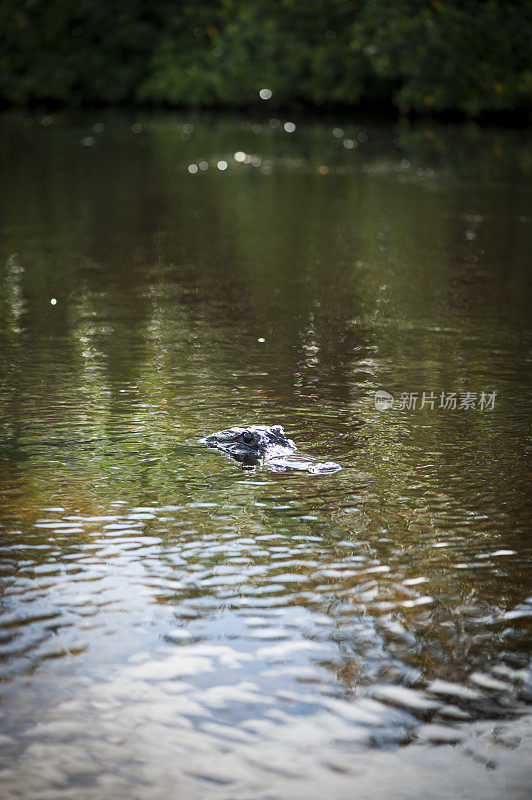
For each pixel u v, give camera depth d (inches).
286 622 185.6
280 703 162.7
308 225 606.2
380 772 148.0
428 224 610.2
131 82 1450.5
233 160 903.7
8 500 232.7
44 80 1425.9
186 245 545.0
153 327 384.2
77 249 530.6
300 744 153.6
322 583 199.2
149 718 158.9
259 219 624.4
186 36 1446.9
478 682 168.2
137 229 587.8
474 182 783.7
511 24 1201.4
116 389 311.3
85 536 216.4
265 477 248.1
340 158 925.2
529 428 282.2
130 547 212.4
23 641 178.4
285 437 273.9
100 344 359.9
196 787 145.0
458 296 439.5
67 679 167.9
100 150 962.1
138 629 182.7
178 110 1432.1
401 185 768.3
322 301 429.1
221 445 266.8
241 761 150.2
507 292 447.2
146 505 231.8
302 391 312.2
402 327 389.1
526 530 220.8
